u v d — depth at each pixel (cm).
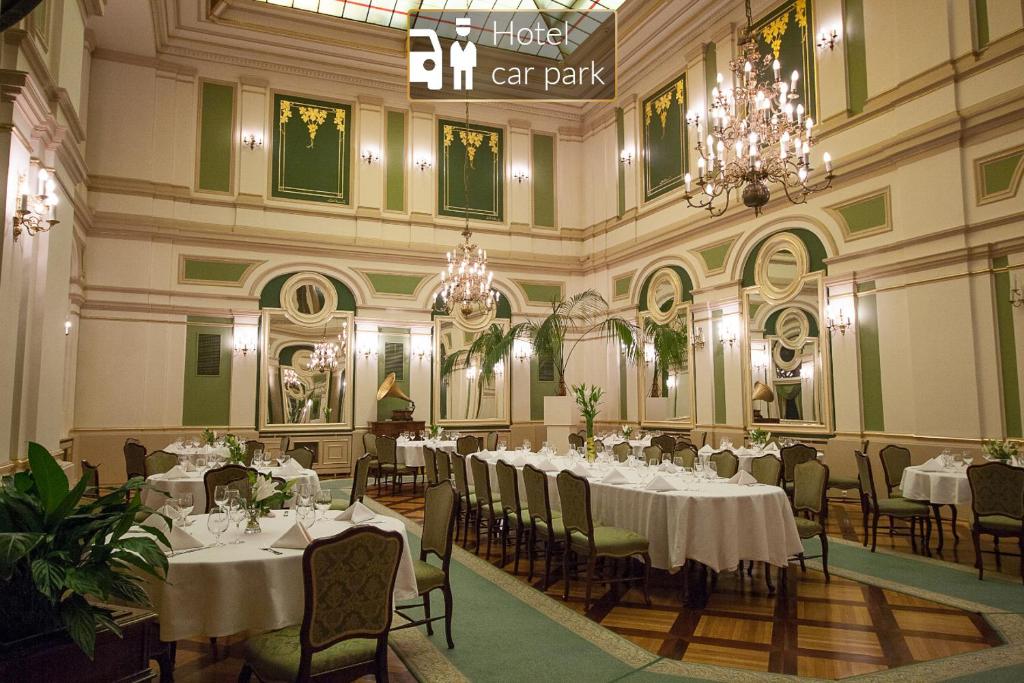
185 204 1112
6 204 450
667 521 450
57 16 561
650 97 1207
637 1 1084
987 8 709
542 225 1360
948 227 725
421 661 342
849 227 841
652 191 1195
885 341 791
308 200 1195
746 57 664
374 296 1223
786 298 919
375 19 1181
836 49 869
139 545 229
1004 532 492
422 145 1285
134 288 1064
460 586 483
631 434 1030
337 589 254
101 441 1028
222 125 1153
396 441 1002
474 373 1281
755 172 604
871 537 643
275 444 1128
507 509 552
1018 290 667
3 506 221
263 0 1086
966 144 721
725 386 1005
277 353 1152
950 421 716
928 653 351
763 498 455
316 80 1221
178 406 1081
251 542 315
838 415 838
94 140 1060
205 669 337
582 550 444
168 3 1026
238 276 1138
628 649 358
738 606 435
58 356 597
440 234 1277
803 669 330
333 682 258
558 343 1120
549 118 1385
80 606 219
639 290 1214
